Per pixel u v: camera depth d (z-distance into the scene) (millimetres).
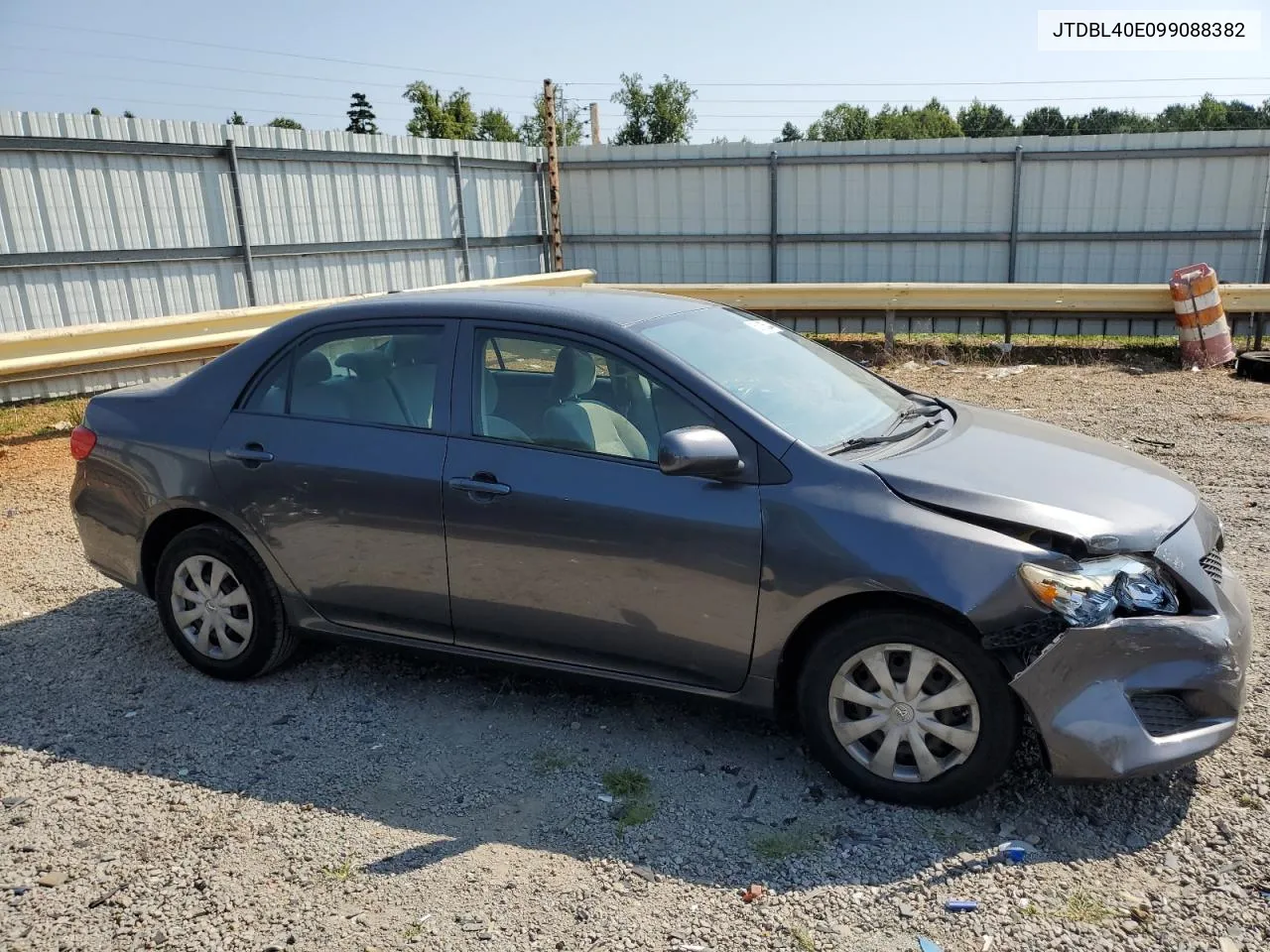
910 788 3213
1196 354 11789
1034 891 2830
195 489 4164
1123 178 14914
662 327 3861
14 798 3430
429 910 2814
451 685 4246
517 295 4164
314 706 4082
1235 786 3303
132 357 10148
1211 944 2592
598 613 3551
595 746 3721
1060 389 10648
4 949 2684
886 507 3180
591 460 3547
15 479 7844
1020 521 3090
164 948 2684
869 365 12617
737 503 3309
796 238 16688
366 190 14867
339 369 4047
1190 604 3143
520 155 17844
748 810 3277
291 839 3170
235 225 12992
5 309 10688
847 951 2617
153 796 3434
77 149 11117
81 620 5027
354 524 3887
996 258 15812
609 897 2857
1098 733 2971
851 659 3236
